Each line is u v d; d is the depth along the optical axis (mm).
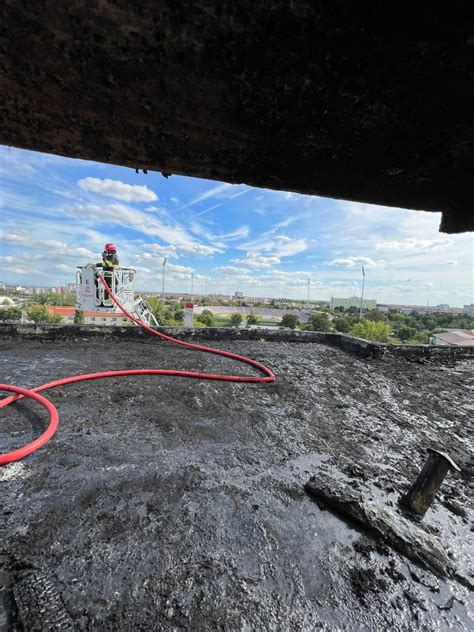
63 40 621
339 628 969
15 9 581
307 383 3352
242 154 853
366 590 1091
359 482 1702
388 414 2672
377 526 1321
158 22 580
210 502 1472
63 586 1048
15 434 2053
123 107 735
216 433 2162
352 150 830
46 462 1727
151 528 1305
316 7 544
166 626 944
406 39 577
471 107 692
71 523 1312
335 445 2098
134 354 4230
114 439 2002
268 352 4750
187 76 669
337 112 726
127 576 1093
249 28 578
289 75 654
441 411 2797
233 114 742
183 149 840
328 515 1428
